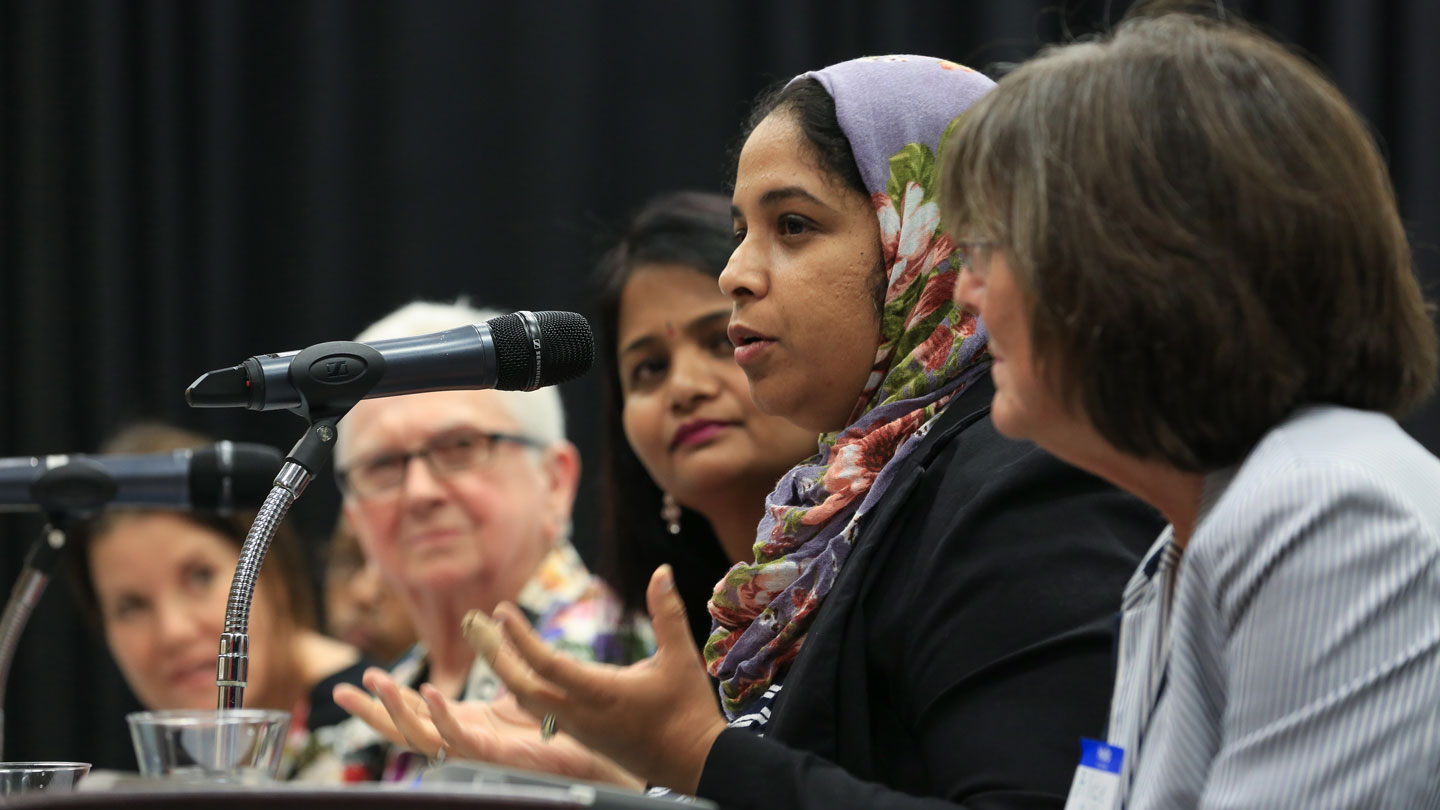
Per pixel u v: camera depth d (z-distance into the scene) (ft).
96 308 51.96
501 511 32.48
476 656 32.50
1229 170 12.14
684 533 29.63
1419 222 44.93
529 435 33.30
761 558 18.89
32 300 52.31
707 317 28.09
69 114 52.70
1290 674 11.09
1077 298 12.31
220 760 14.07
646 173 50.39
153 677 35.65
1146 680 13.55
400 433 32.60
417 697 18.34
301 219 51.39
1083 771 13.60
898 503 16.93
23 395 52.42
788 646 18.19
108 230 51.96
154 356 52.11
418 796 10.05
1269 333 12.00
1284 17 46.21
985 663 15.01
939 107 18.56
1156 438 12.37
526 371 18.16
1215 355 11.98
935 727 15.25
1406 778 10.75
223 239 51.60
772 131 18.97
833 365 18.57
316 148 51.03
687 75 50.24
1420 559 11.07
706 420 27.78
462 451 32.58
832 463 18.35
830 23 48.83
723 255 28.48
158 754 14.06
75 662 52.31
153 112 52.06
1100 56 13.19
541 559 33.30
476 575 32.32
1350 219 12.17
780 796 14.49
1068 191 12.47
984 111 13.62
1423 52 45.29
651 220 29.53
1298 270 12.05
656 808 10.61
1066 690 14.58
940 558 15.85
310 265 51.13
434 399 32.76
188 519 35.68
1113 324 12.17
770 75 47.60
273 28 52.06
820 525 18.47
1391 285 12.42
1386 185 12.85
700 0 50.16
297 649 36.60
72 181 52.75
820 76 19.12
